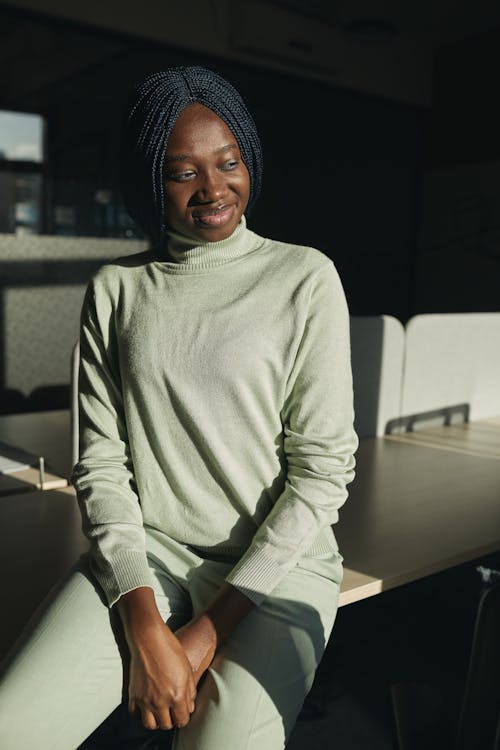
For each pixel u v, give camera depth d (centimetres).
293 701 85
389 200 564
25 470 158
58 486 149
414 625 210
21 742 75
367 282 563
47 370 319
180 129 90
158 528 103
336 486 96
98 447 102
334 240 543
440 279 557
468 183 528
